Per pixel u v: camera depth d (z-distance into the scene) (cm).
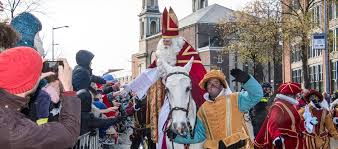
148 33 11544
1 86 287
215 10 8838
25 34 520
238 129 672
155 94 772
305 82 3222
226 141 664
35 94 449
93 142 907
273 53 3869
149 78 785
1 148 271
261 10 3666
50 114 494
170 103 668
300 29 3128
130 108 1352
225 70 7856
